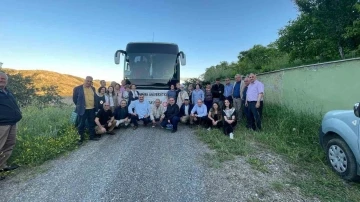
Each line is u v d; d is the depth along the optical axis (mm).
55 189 3533
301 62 11031
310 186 3709
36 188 3568
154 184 3709
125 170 4246
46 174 4090
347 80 5648
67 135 5977
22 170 4270
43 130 6531
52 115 8969
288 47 10805
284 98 8086
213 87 9289
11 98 4254
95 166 4445
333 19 8609
